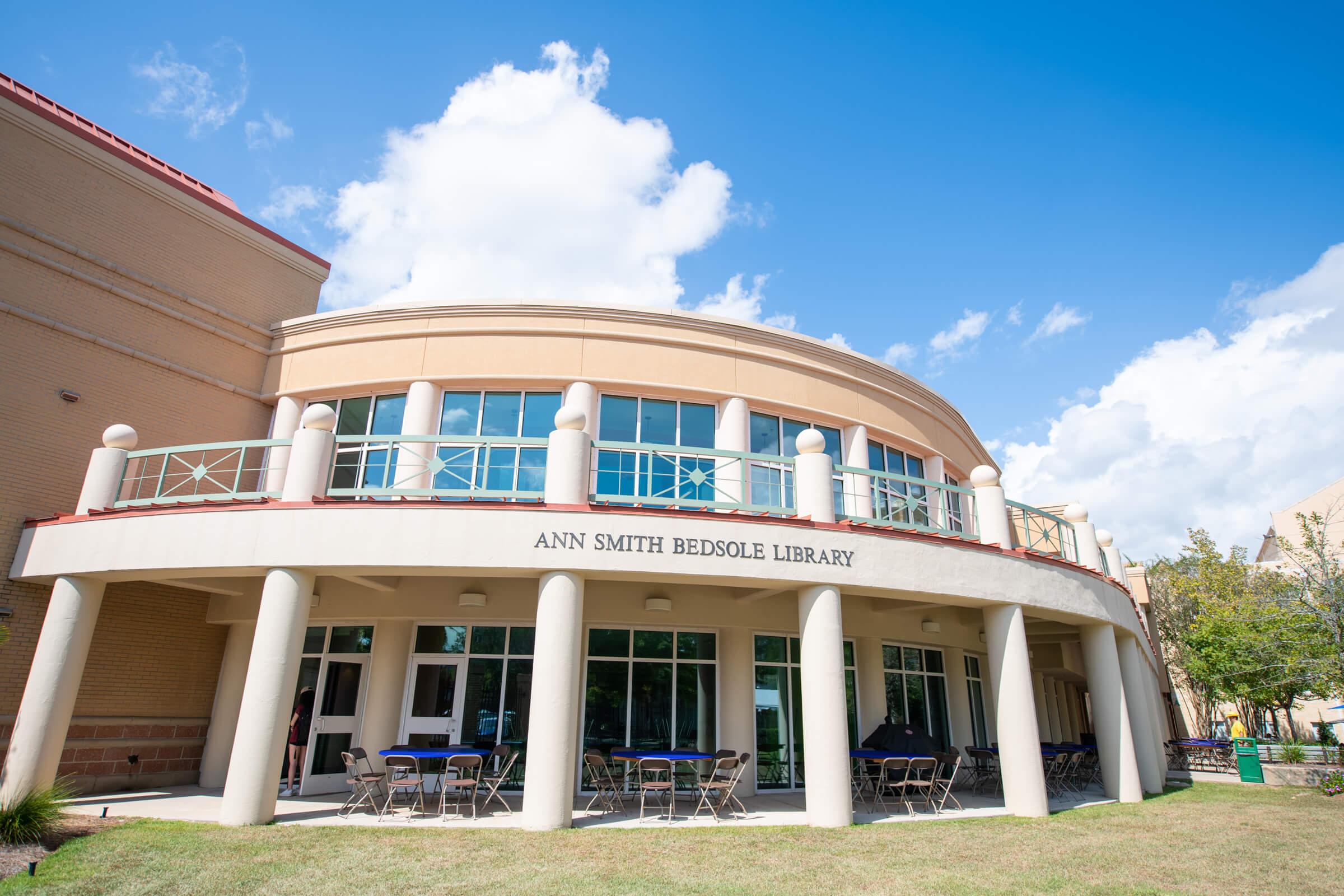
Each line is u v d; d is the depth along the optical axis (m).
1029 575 12.64
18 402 12.81
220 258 16.23
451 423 15.36
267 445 11.07
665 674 13.88
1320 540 21.17
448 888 6.93
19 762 10.38
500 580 13.50
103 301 14.20
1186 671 30.88
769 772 14.05
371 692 13.23
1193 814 12.27
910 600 13.07
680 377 15.77
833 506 11.45
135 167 15.02
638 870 7.66
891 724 13.84
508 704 13.34
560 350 15.51
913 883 7.44
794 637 14.99
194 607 14.75
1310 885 7.60
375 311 15.93
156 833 8.86
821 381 17.05
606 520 10.30
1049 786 15.93
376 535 10.14
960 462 20.98
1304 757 21.44
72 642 11.09
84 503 11.80
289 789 12.68
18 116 13.55
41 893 6.67
